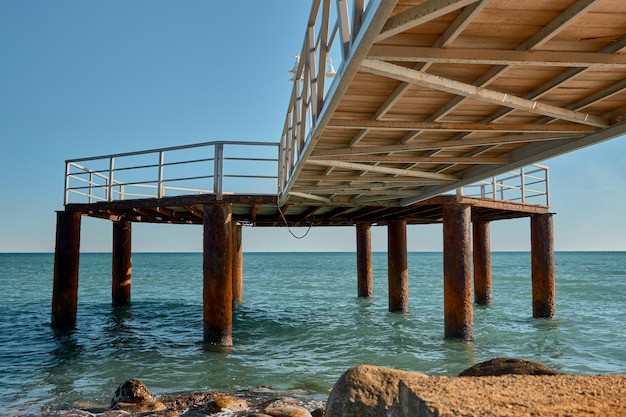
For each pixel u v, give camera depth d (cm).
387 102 605
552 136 727
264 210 1616
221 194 1173
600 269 6394
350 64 428
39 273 5794
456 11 398
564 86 565
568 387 345
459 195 1278
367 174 1092
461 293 1255
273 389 891
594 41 449
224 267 1169
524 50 456
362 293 2191
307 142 718
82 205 1406
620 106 625
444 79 507
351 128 696
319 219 1812
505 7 396
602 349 1230
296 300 2373
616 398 318
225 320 1174
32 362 1102
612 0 387
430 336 1370
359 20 407
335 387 491
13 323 1631
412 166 1042
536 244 1652
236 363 1078
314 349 1226
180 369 1034
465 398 316
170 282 4019
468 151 905
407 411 339
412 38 442
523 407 300
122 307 1870
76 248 1456
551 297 1641
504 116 659
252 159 1209
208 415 710
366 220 1877
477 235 1934
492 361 584
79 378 976
